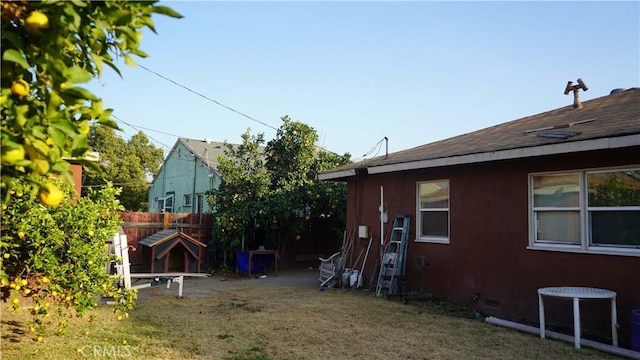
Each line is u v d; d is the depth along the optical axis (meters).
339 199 14.98
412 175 10.13
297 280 12.32
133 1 2.07
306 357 5.31
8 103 1.93
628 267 6.42
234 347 5.61
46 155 1.98
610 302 6.54
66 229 4.96
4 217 4.37
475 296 8.46
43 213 4.62
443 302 8.99
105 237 5.35
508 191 8.11
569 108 10.03
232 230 13.60
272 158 15.08
